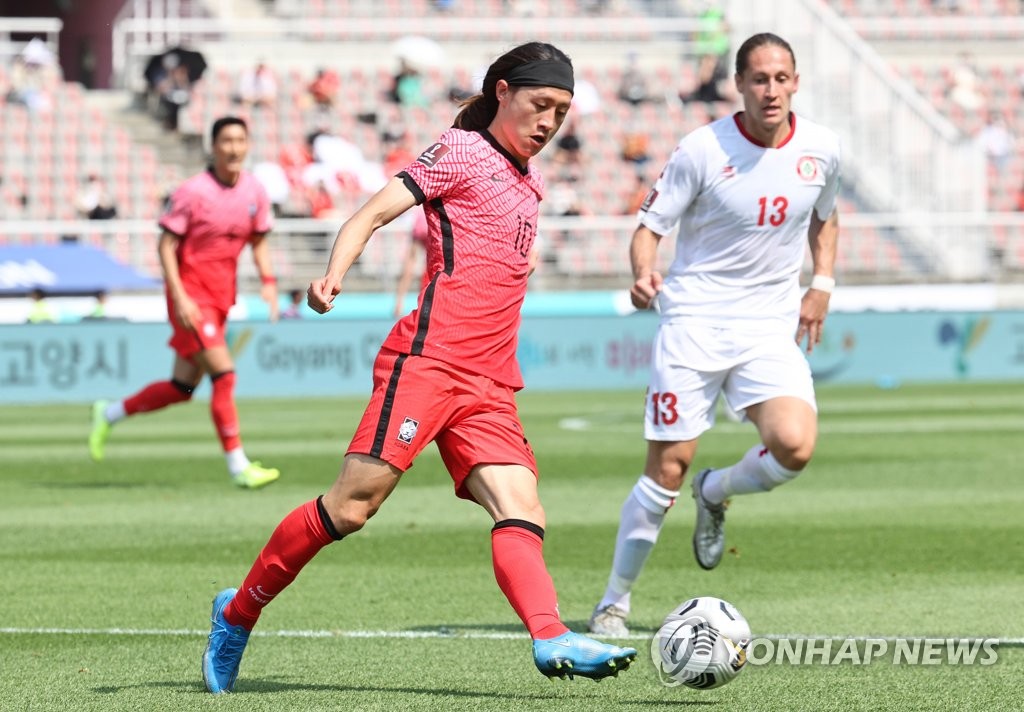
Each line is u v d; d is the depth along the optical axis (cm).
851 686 1792
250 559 2831
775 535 3102
